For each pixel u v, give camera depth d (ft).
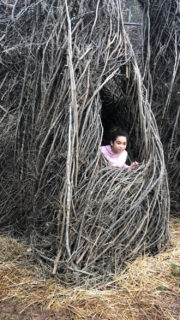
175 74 12.07
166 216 10.00
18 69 10.87
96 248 8.73
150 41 12.94
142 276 8.79
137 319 7.43
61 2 9.55
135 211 9.11
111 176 9.16
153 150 9.80
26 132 10.19
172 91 12.25
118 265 9.05
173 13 12.42
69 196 8.31
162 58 12.56
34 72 9.88
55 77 9.18
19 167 10.52
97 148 8.91
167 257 9.66
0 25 11.38
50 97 9.36
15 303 7.83
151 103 12.46
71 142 8.38
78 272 8.51
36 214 9.75
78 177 8.80
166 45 12.36
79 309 7.62
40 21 10.20
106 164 9.48
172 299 8.10
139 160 10.38
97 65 9.30
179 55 11.98
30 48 10.00
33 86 9.93
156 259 9.51
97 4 9.59
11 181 10.96
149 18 12.73
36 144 9.68
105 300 7.91
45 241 9.25
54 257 8.90
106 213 8.87
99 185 8.91
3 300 7.91
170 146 12.27
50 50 9.45
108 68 9.54
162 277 8.84
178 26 12.39
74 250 8.63
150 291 8.30
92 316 7.45
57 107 9.04
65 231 8.54
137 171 9.53
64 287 8.32
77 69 9.07
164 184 9.90
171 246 10.29
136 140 10.86
